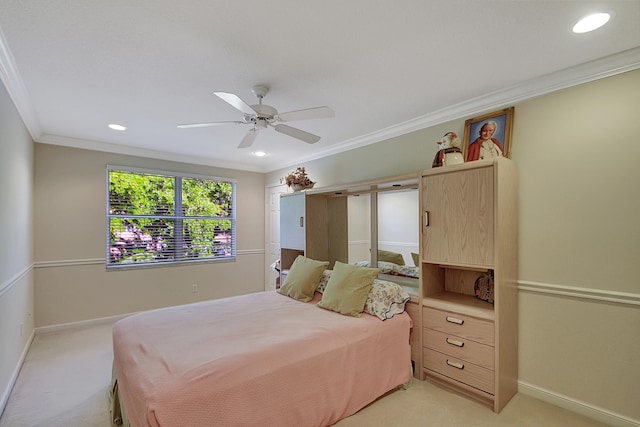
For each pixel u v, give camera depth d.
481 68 2.13
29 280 3.30
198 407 1.46
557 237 2.24
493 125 2.54
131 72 2.15
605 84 2.05
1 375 2.19
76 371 2.74
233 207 5.34
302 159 4.75
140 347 1.89
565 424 2.02
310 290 3.10
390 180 2.90
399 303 2.64
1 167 2.15
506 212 2.26
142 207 4.43
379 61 2.03
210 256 5.06
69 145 3.82
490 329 2.18
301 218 4.04
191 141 3.92
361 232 3.69
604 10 1.54
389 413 2.13
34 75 2.19
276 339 2.01
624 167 1.98
